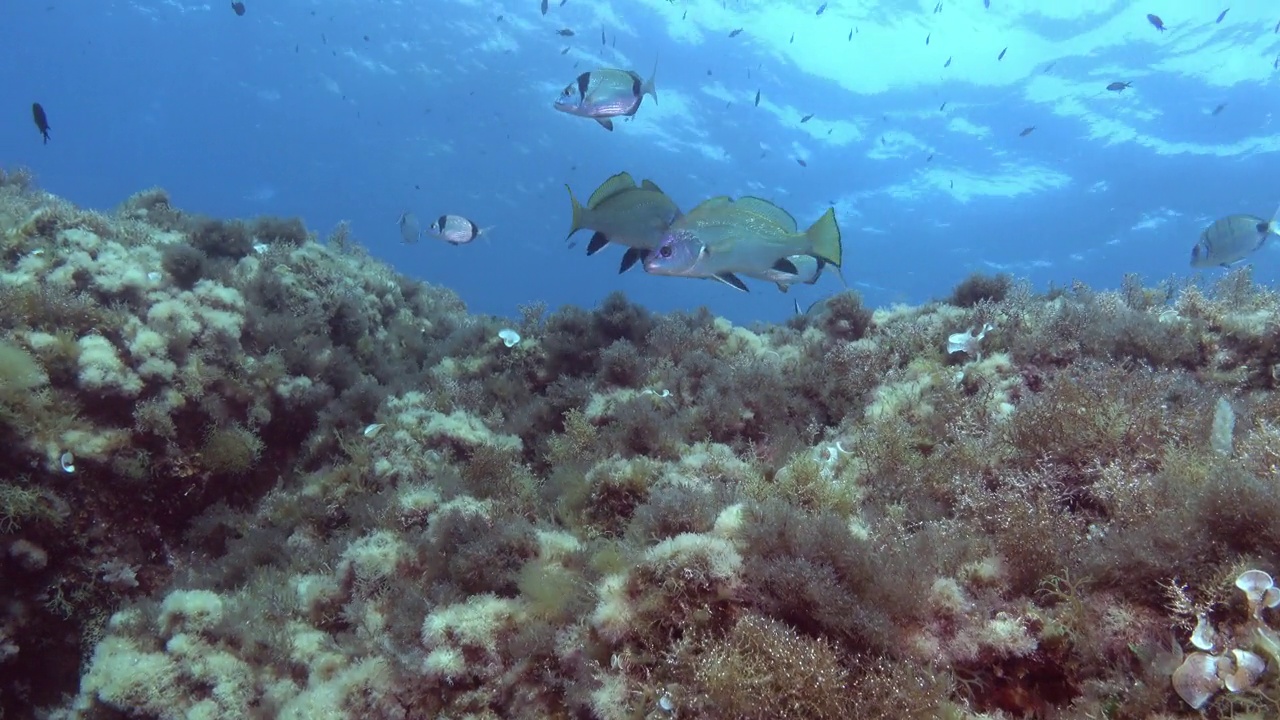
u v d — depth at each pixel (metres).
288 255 2.56
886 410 1.75
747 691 1.03
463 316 3.42
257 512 2.01
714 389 1.90
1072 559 1.17
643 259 1.51
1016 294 2.14
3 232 2.12
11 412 1.71
